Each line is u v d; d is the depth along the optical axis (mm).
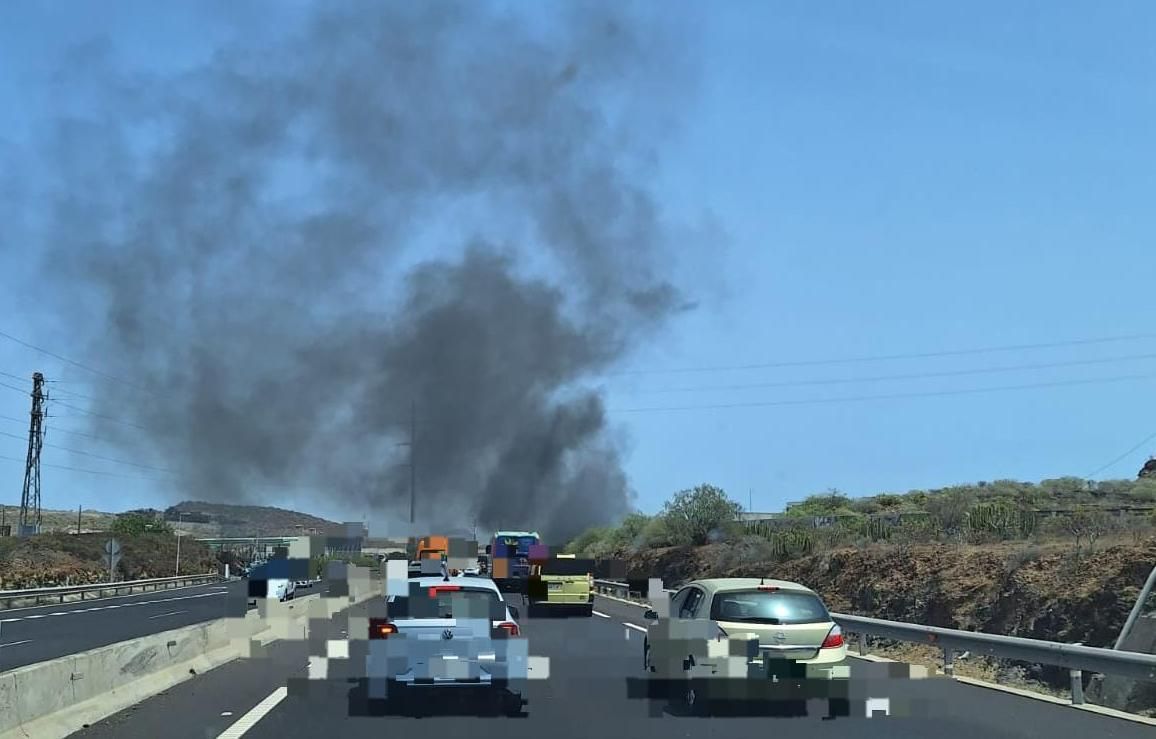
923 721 13594
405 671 14008
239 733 12703
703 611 14930
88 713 13258
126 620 36719
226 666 20344
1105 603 20578
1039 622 22109
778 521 53969
